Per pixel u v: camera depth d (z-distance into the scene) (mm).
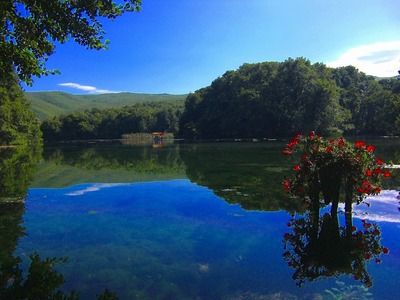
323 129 75688
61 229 9227
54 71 9633
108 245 7852
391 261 6492
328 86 74875
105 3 8570
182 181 17578
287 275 6004
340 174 8648
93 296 5445
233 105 87562
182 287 5684
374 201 11188
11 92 65312
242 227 8961
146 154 39750
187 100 106438
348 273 6043
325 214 9844
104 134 126062
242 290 5516
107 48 9086
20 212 11289
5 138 61531
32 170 23859
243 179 17344
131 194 14328
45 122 119062
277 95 81000
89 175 20781
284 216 9891
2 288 5715
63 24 8469
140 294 5492
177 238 8234
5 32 8477
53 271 6402
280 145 50750
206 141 77250
